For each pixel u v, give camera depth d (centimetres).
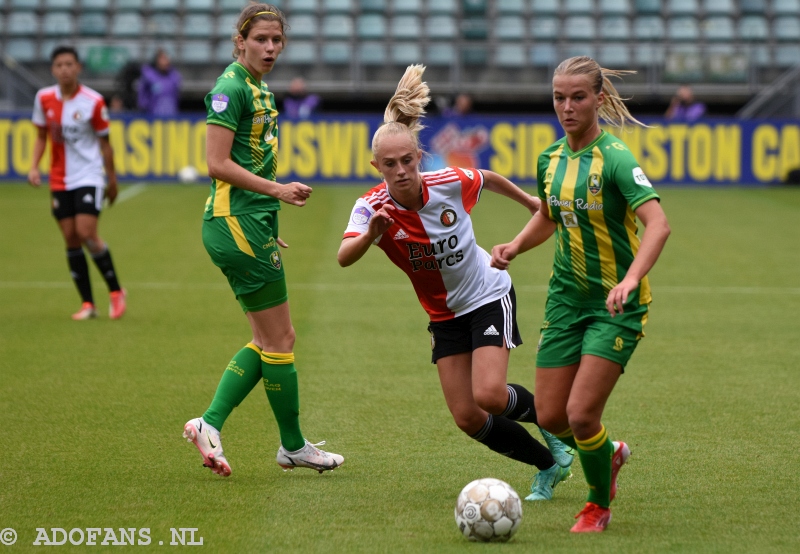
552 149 1462
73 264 3109
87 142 3064
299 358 2597
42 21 8300
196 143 7125
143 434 1908
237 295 1709
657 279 3897
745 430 1947
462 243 1560
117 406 2111
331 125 7050
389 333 2919
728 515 1456
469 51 8081
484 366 1532
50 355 2605
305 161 7075
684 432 1934
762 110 7612
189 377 2377
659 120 7006
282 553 1298
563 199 1420
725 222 5466
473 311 1582
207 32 8325
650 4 8669
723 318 3161
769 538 1353
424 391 2264
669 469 1695
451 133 7038
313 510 1480
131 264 4238
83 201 3052
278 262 1698
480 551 1298
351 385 2314
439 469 1708
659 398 2205
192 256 4444
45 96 3067
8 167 7131
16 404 2120
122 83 7500
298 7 8588
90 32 8312
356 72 8088
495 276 1616
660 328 3011
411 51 8138
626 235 1412
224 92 1627
